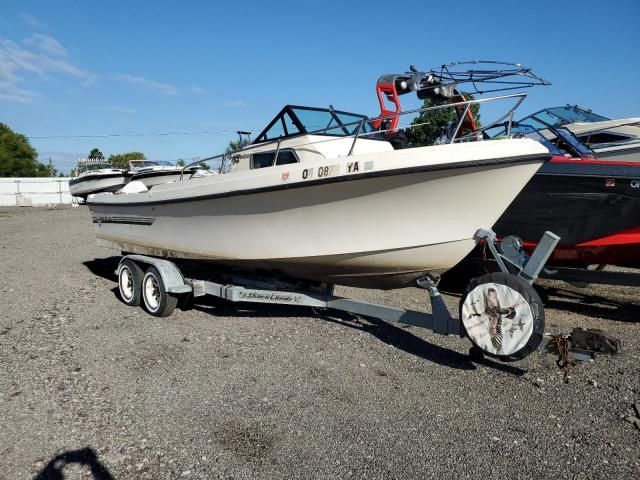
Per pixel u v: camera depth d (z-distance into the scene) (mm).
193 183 5191
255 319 5605
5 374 4035
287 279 5316
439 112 5328
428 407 3461
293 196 4332
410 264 4293
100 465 2773
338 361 4312
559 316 5906
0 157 49781
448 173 3688
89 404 3500
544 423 3240
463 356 4430
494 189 3781
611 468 2740
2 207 29969
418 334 5035
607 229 5492
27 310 6047
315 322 5473
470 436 3078
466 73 4992
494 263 6055
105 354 4492
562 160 5648
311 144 4840
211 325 5379
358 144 5195
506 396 3635
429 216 3953
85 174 9617
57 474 2693
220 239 5156
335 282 5145
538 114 7102
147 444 2984
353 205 4113
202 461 2809
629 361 4344
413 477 2662
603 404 3504
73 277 8203
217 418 3297
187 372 4070
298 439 3035
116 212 6820
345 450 2914
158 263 5711
